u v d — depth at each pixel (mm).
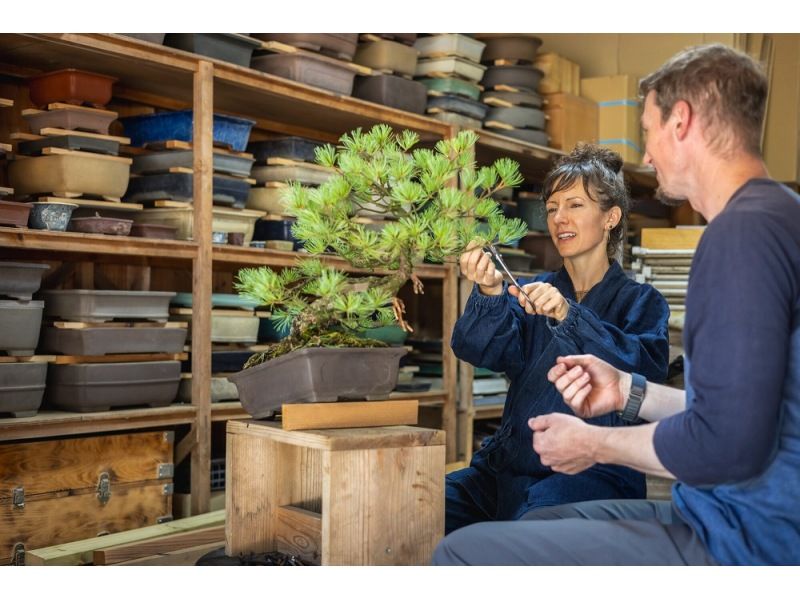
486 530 1603
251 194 3732
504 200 4750
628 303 2344
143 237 3158
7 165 3234
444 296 4254
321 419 1934
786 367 1387
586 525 1570
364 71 3842
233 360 3516
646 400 1701
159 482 3166
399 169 1933
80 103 3141
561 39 5188
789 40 5066
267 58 3623
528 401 2273
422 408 4539
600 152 2424
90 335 3016
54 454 2885
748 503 1440
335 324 2135
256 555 2105
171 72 3340
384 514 1881
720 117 1493
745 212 1377
